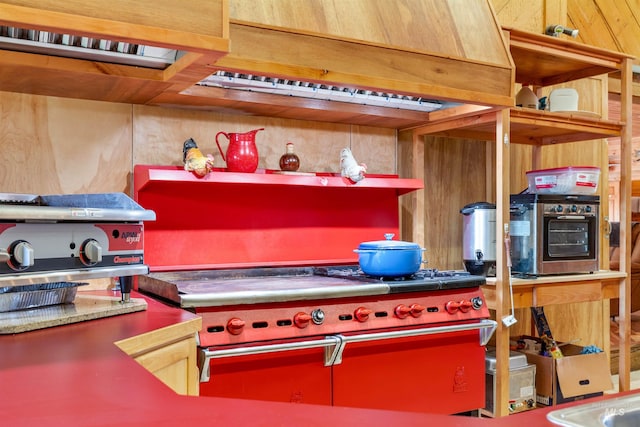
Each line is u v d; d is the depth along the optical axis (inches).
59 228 64.0
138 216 70.9
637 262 259.4
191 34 64.1
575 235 128.7
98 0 59.8
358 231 122.6
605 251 167.5
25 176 93.9
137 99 99.3
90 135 99.3
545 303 121.3
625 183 134.4
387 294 96.3
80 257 66.0
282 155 116.9
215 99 100.0
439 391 100.4
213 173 98.4
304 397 87.4
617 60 135.1
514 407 121.3
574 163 163.9
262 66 81.4
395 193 126.8
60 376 43.2
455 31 103.4
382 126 128.0
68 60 78.7
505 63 106.6
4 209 58.1
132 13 61.4
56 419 32.9
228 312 82.7
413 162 129.3
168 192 103.3
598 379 129.6
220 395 81.4
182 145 107.8
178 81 85.4
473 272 123.2
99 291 94.3
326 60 86.7
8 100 92.5
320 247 118.4
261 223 112.4
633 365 189.2
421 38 97.5
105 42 75.7
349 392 91.6
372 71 90.9
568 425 33.0
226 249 108.7
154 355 61.6
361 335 90.4
